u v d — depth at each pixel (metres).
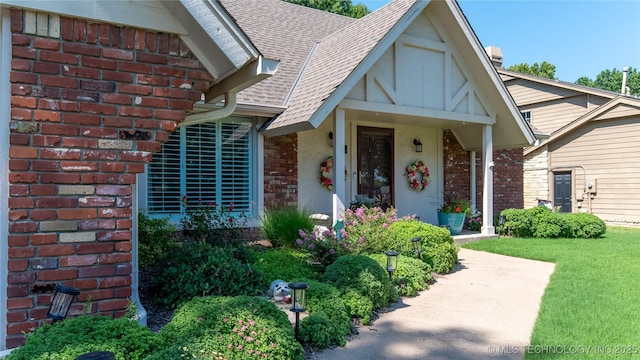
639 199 15.65
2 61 3.26
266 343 3.18
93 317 2.95
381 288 5.04
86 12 3.40
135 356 2.70
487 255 8.81
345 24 13.98
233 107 4.56
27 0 3.20
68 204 3.37
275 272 5.84
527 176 19.41
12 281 3.19
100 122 3.49
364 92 8.45
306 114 7.41
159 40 3.72
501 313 4.96
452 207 11.00
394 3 9.39
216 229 7.36
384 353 3.81
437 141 12.26
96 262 3.46
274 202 9.23
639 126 15.70
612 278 6.42
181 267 4.79
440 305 5.30
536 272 7.14
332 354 3.78
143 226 6.15
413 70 9.12
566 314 4.71
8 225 3.22
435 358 3.70
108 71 3.52
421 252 6.96
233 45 3.71
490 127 10.44
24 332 3.10
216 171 8.72
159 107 3.71
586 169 17.31
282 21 12.50
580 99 18.84
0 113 3.25
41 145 3.29
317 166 9.94
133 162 3.61
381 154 11.28
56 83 3.34
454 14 9.06
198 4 3.56
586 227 11.46
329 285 4.75
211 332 3.15
